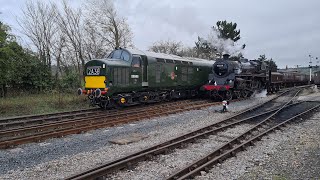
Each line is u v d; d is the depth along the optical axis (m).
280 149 9.14
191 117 14.69
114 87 15.59
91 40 30.08
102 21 30.12
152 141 9.84
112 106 16.39
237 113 15.80
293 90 34.09
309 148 9.12
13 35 17.59
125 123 13.00
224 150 8.90
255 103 20.67
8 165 7.48
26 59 22.95
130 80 16.61
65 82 23.88
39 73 23.38
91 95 15.73
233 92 22.66
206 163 7.32
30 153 8.49
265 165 7.58
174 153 8.51
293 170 7.16
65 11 28.89
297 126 12.78
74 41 29.17
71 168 7.19
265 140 10.23
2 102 17.55
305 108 18.22
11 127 12.25
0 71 17.05
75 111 15.95
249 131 11.15
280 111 16.64
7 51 16.62
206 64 24.36
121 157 7.63
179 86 20.83
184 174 6.89
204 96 24.81
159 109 16.52
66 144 9.48
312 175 6.80
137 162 7.60
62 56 29.48
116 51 17.50
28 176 6.68
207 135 10.67
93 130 11.56
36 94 22.22
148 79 17.84
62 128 11.52
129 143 9.62
